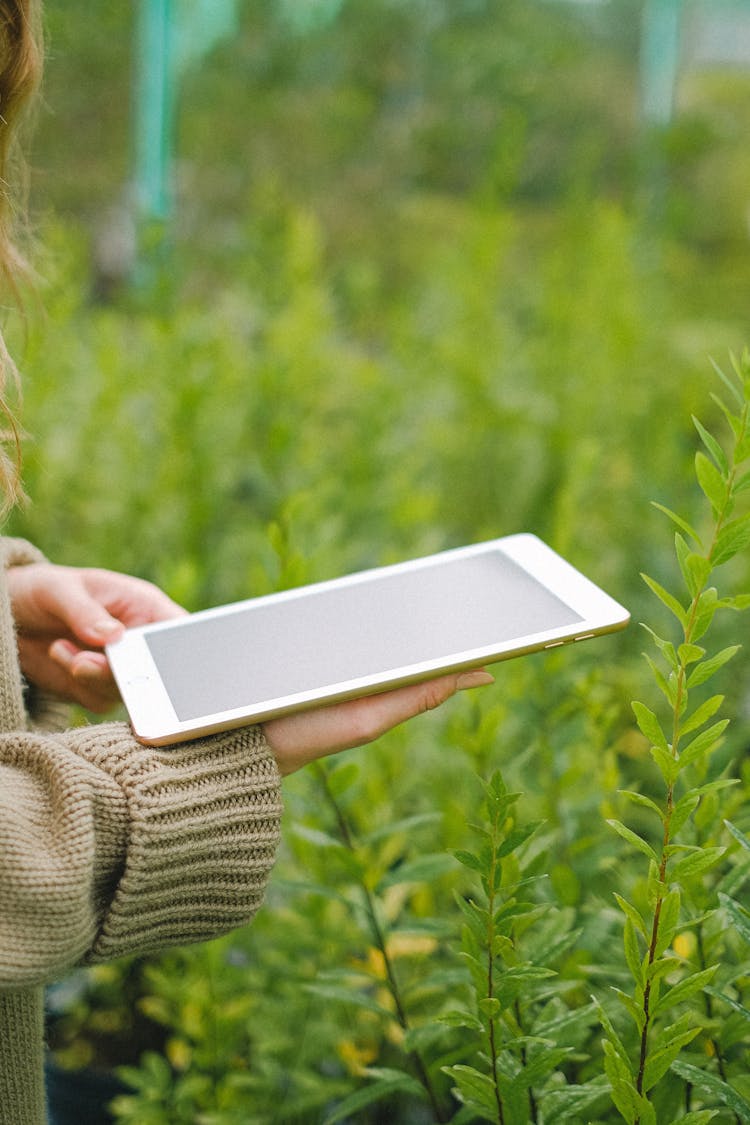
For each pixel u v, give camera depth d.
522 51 5.62
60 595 1.21
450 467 3.25
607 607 1.05
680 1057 0.92
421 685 1.02
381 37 5.57
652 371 3.63
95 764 0.92
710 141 5.25
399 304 3.83
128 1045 1.87
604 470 3.00
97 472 2.64
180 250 4.68
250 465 2.70
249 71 5.34
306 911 1.48
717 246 5.25
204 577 2.43
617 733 2.01
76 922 0.85
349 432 3.15
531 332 3.99
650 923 1.05
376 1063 1.59
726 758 1.23
